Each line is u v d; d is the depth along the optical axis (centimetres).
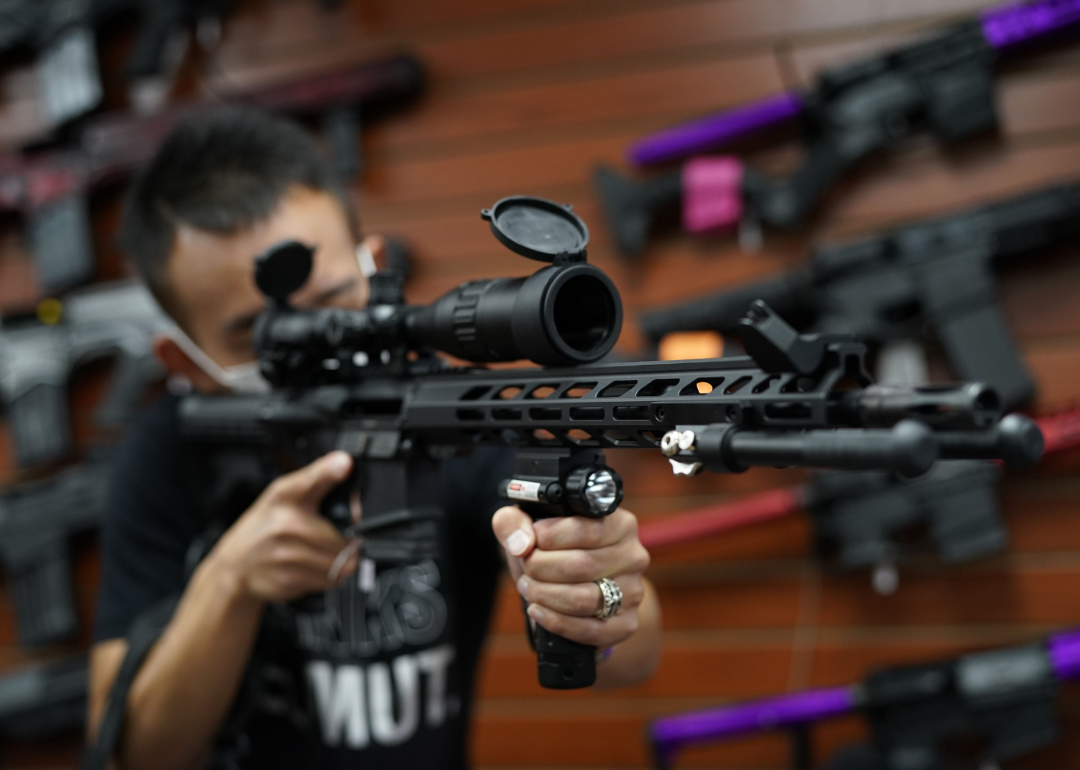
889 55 197
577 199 229
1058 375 193
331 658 126
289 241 99
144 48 247
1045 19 190
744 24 219
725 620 213
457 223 238
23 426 254
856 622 204
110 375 265
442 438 88
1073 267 194
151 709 115
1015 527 196
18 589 250
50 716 242
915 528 201
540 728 224
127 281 262
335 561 104
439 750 128
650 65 226
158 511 133
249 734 129
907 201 205
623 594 78
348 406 100
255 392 117
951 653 198
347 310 95
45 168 263
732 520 199
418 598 126
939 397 53
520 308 69
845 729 205
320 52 253
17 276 275
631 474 219
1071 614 191
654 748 202
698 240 219
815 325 201
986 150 201
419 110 243
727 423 63
